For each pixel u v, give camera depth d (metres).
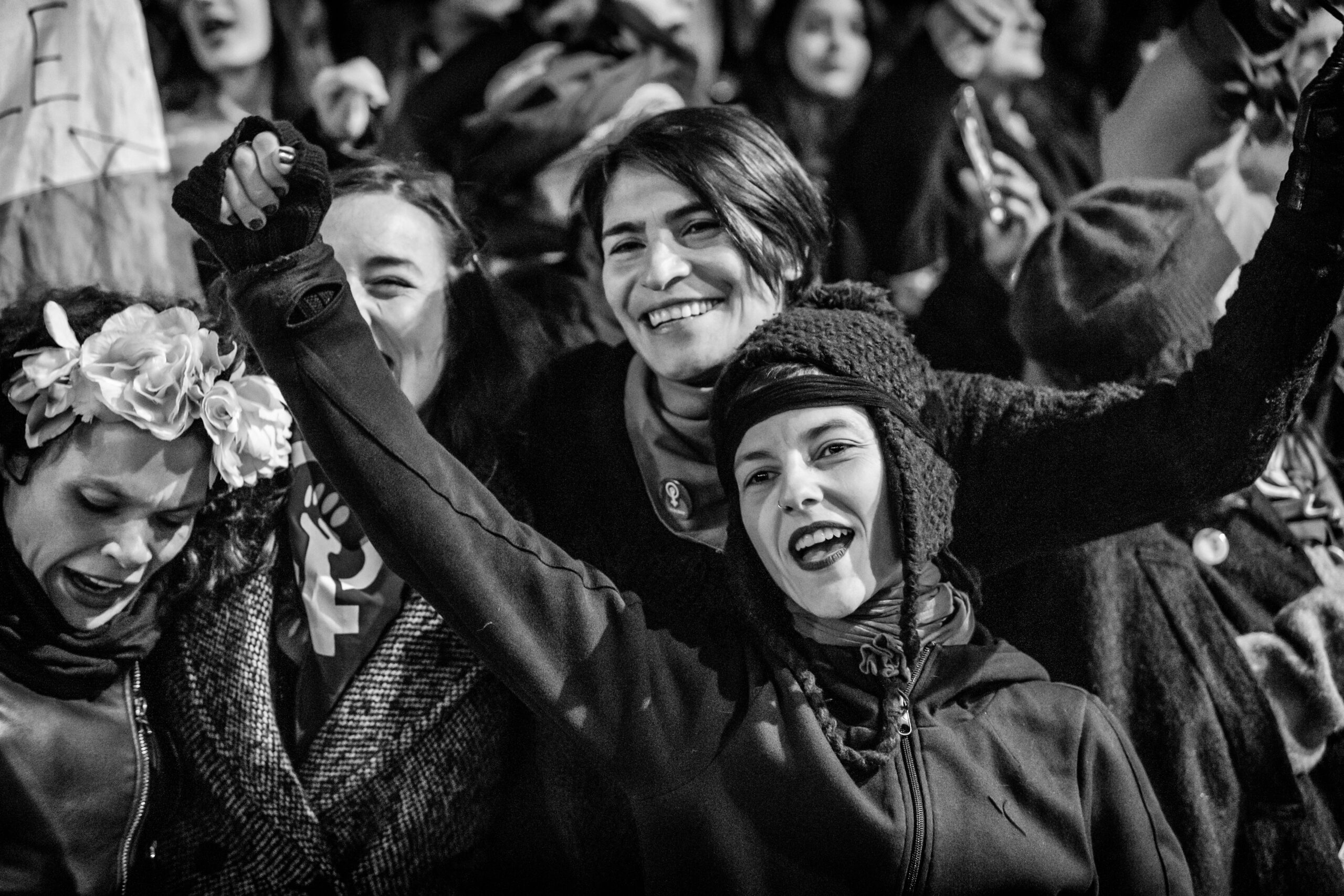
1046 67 2.44
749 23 2.47
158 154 2.04
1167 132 2.25
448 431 1.67
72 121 2.01
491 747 1.58
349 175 1.66
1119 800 1.36
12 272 1.96
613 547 1.62
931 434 1.37
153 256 2.01
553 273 2.04
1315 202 1.22
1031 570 1.71
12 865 1.43
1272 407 1.29
